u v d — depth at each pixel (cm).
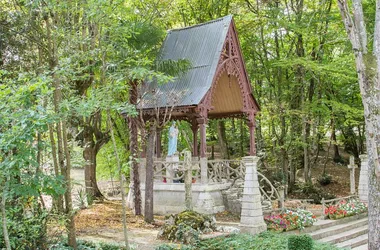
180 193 2055
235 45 2164
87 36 1409
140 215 1995
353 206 2258
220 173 2133
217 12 2998
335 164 3712
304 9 2812
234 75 2178
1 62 1520
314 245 1518
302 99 2764
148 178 1828
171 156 2194
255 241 1490
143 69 1374
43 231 1164
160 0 2730
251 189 1669
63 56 1334
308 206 2539
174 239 1486
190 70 2080
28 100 846
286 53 3041
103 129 2820
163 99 2014
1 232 1010
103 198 2547
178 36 2248
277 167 3042
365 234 2031
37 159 1086
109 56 1478
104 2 1216
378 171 1327
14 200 1109
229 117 2448
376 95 1330
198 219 1577
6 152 855
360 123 3028
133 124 1989
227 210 2034
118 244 1376
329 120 3153
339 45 2816
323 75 2614
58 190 898
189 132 3180
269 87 2942
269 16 2761
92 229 1675
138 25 1791
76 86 2017
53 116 906
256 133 3291
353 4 1359
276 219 1772
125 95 2106
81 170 2972
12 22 1475
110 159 2927
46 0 1221
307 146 2936
